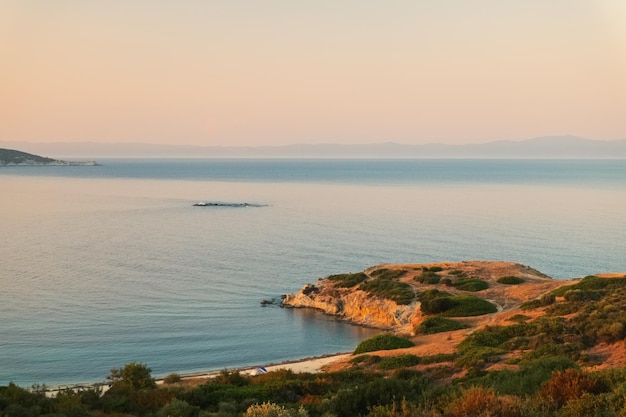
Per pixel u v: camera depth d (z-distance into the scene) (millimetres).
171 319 59594
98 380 42531
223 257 94688
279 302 69000
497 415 15664
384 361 34594
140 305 64250
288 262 91250
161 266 86500
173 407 21547
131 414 22219
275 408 18266
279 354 50625
